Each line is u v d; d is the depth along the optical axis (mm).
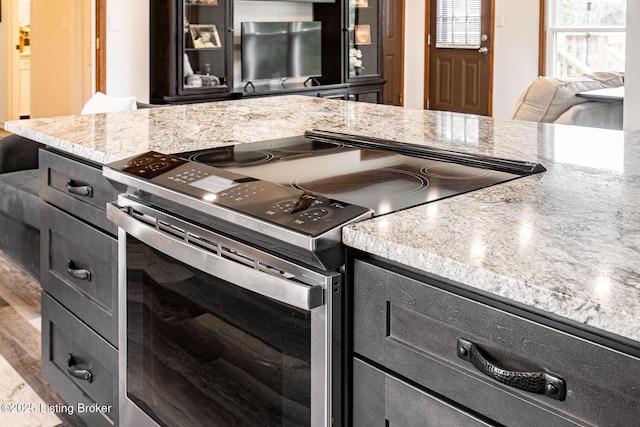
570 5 6938
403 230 1071
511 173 1477
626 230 1061
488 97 7609
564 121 3795
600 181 1395
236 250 1248
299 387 1175
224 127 2145
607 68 6754
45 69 6605
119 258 1664
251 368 1271
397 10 8008
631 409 792
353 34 7023
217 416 1377
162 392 1554
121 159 1633
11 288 3527
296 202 1205
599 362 815
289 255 1160
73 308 2033
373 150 1749
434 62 8008
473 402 962
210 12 5730
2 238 3566
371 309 1090
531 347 884
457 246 991
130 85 5887
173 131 2061
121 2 5750
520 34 7293
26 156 3752
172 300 1470
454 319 971
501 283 876
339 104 2773
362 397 1128
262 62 6281
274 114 2447
